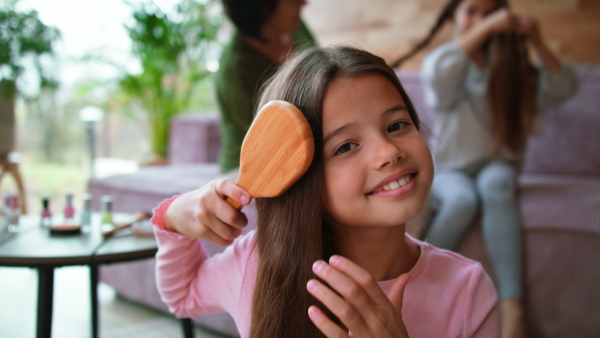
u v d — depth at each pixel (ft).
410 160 1.70
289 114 1.58
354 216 1.72
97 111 10.74
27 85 9.41
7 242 3.79
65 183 11.74
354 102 1.70
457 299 1.98
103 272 6.55
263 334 1.85
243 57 4.84
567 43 7.57
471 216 4.72
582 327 4.34
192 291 2.22
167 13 10.23
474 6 5.87
